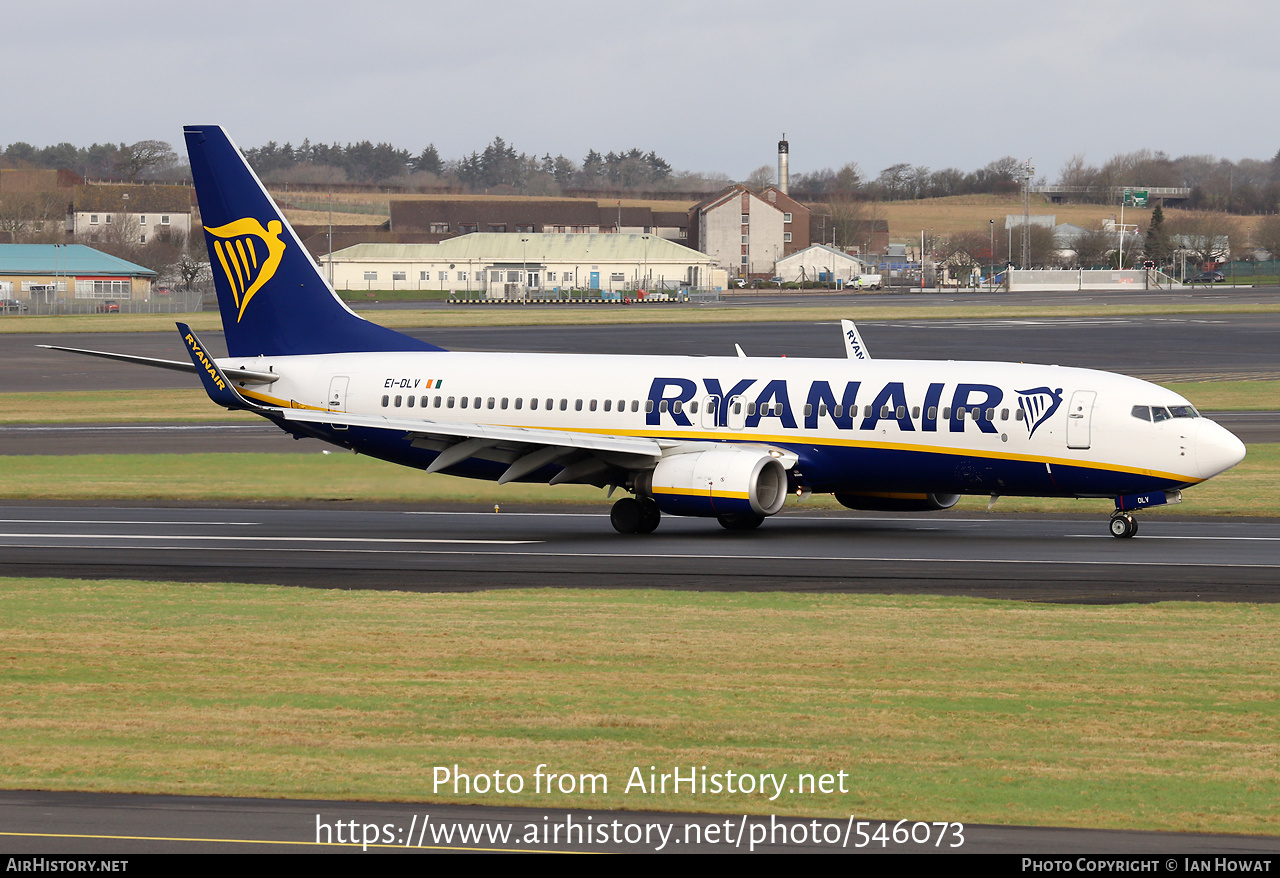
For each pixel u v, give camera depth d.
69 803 56.25
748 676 80.44
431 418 161.25
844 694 76.12
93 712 72.81
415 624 96.81
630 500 151.25
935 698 75.12
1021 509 167.12
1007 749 65.50
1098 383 140.88
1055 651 86.69
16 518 161.00
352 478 190.25
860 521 159.38
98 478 195.00
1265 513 158.25
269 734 68.19
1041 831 53.56
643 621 97.56
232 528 153.12
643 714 72.12
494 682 79.31
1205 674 80.31
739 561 127.56
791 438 148.25
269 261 170.00
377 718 71.44
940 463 144.00
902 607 102.81
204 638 92.12
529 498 178.12
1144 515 159.12
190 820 53.88
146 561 129.00
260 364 169.75
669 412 152.62
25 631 94.69
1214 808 56.50
